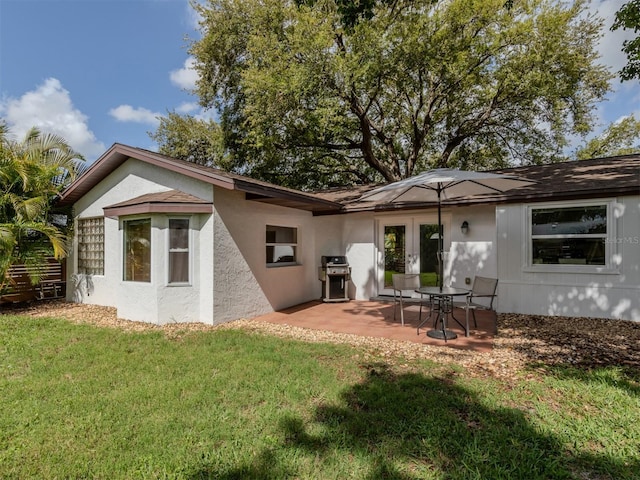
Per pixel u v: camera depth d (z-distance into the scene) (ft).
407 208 28.19
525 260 24.14
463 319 23.15
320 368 13.65
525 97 46.98
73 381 12.50
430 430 9.15
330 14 37.78
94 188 29.37
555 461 7.93
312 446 8.61
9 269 27.32
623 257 21.27
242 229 23.99
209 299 21.89
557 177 26.55
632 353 15.40
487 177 16.74
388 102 52.47
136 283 22.75
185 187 23.26
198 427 9.42
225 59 54.13
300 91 37.86
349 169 62.18
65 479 7.58
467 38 42.27
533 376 12.78
